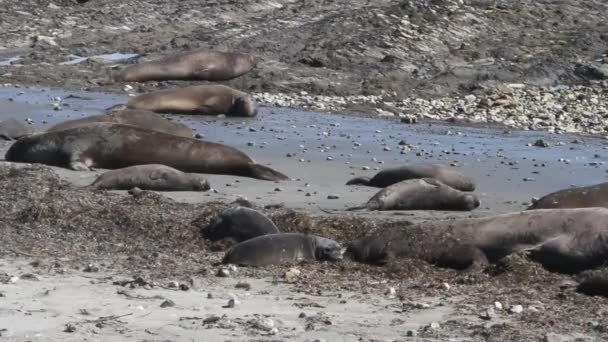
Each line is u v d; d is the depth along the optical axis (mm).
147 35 123250
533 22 123375
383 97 98812
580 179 65250
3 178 55594
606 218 42781
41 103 91250
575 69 107562
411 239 43844
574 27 123562
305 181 62500
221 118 88188
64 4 136750
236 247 42531
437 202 54438
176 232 46594
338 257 43250
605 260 41594
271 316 33344
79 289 36844
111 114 74312
